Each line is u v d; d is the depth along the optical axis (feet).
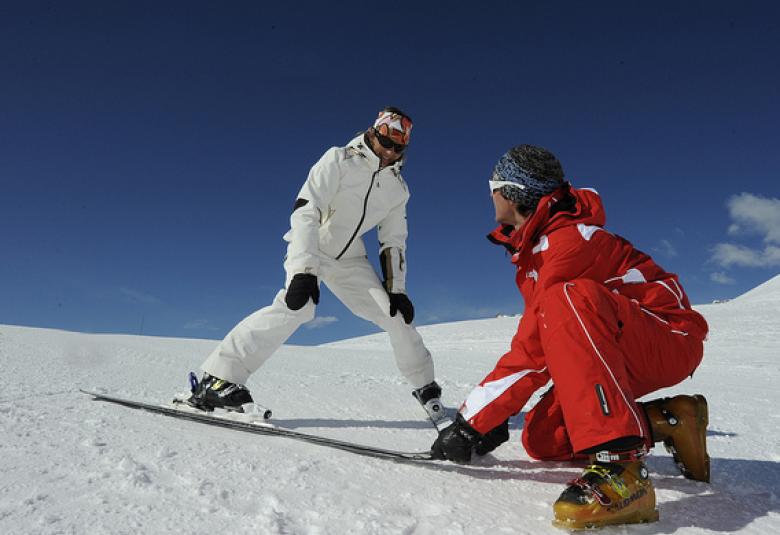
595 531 4.40
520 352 5.51
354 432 8.00
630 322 5.20
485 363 21.89
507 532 4.28
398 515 4.50
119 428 6.72
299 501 4.64
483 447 6.38
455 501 4.93
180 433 6.75
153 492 4.61
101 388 9.68
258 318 8.48
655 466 6.54
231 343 8.45
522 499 5.12
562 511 4.37
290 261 8.36
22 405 7.70
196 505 4.40
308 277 8.19
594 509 4.32
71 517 4.05
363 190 8.98
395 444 7.35
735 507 5.08
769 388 16.57
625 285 5.57
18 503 4.25
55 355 13.82
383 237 9.57
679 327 5.55
